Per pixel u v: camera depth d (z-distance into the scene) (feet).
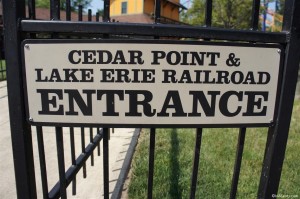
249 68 4.05
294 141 13.17
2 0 3.74
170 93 4.00
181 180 9.25
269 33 4.01
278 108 4.22
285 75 4.11
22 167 4.15
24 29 3.83
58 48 3.84
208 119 4.13
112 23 3.86
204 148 11.90
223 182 9.25
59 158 4.41
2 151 11.56
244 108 4.16
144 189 8.70
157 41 3.84
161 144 12.19
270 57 4.07
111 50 3.85
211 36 3.95
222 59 3.98
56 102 3.98
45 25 3.84
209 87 4.04
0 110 17.72
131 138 12.94
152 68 3.91
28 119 4.03
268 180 4.45
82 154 8.46
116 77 3.92
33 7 4.01
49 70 3.90
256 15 4.07
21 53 3.86
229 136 13.48
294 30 4.00
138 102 4.00
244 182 9.31
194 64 3.95
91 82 3.93
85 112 4.01
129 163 10.37
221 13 96.43
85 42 3.82
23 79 3.92
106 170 4.52
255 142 12.82
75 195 8.45
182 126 4.11
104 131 4.37
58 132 4.29
